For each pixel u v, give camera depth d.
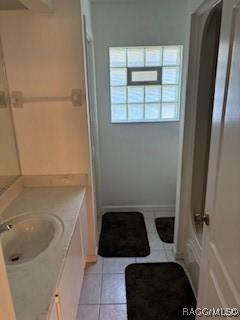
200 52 1.90
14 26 1.83
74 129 2.06
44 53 1.89
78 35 1.86
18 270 1.16
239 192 0.92
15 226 1.54
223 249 1.08
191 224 2.23
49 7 1.69
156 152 3.17
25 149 2.10
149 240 2.79
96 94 2.92
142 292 2.09
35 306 0.98
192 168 2.18
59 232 1.45
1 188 1.75
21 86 1.96
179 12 2.71
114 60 2.89
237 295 0.93
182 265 2.40
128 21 2.73
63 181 2.18
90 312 1.92
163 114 3.10
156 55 2.89
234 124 0.96
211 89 1.98
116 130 3.08
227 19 1.03
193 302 1.98
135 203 3.38
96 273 2.32
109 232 2.92
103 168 3.22
